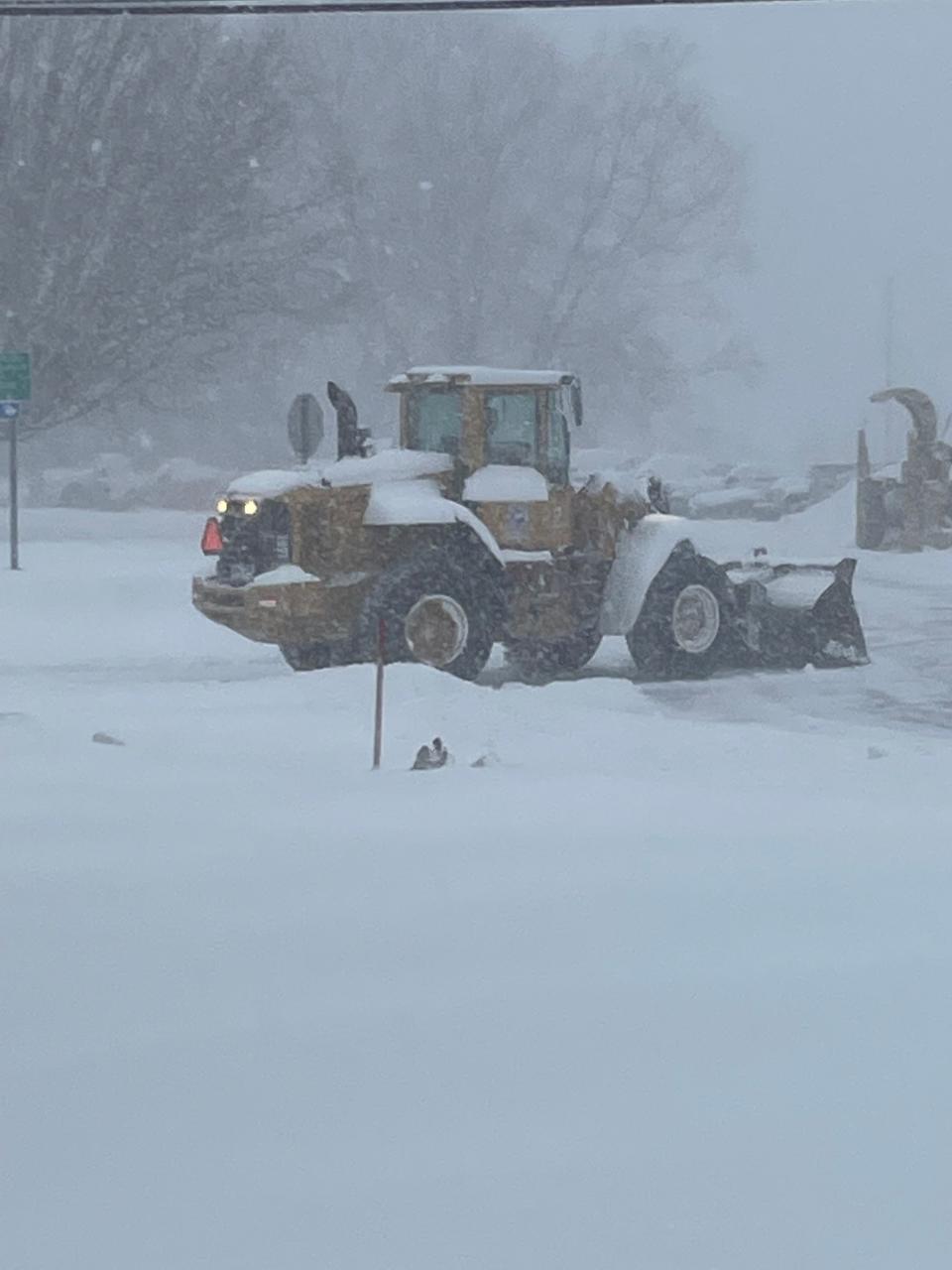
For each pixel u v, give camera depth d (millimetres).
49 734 35531
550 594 53844
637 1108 12758
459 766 32125
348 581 51750
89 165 120812
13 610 68688
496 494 53125
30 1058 14203
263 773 30625
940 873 21328
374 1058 14016
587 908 19344
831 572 57531
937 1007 15320
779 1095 13023
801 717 46219
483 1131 12320
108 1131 12414
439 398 54688
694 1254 10258
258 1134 12328
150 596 72438
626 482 55344
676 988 15977
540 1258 10203
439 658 52031
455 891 20312
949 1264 10141
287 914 19219
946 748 37844
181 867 21875
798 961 16938
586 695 45188
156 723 37719
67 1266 10164
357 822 25234
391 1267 10102
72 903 19938
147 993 16125
